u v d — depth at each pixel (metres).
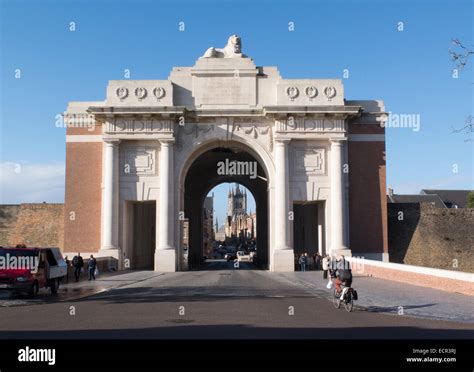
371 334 14.88
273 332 15.05
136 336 14.31
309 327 16.09
